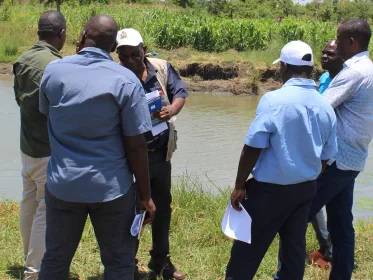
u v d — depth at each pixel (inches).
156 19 1002.1
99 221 123.7
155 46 895.1
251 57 837.8
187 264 178.4
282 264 146.4
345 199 161.2
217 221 206.7
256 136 132.9
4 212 216.8
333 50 173.9
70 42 895.1
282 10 1886.1
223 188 308.0
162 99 155.1
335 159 154.4
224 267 175.8
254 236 140.9
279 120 132.4
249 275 143.5
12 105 550.3
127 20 984.9
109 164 119.7
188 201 232.4
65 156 119.6
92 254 181.8
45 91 122.0
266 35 935.7
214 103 665.6
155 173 159.8
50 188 122.4
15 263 173.0
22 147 156.2
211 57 828.0
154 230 166.6
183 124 515.5
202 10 1473.9
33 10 1309.1
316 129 135.2
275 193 136.3
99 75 118.0
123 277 124.7
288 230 143.0
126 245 125.4
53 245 125.3
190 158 385.7
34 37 938.1
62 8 1125.7
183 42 910.4
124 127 120.2
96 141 119.1
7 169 337.4
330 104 149.1
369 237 208.1
